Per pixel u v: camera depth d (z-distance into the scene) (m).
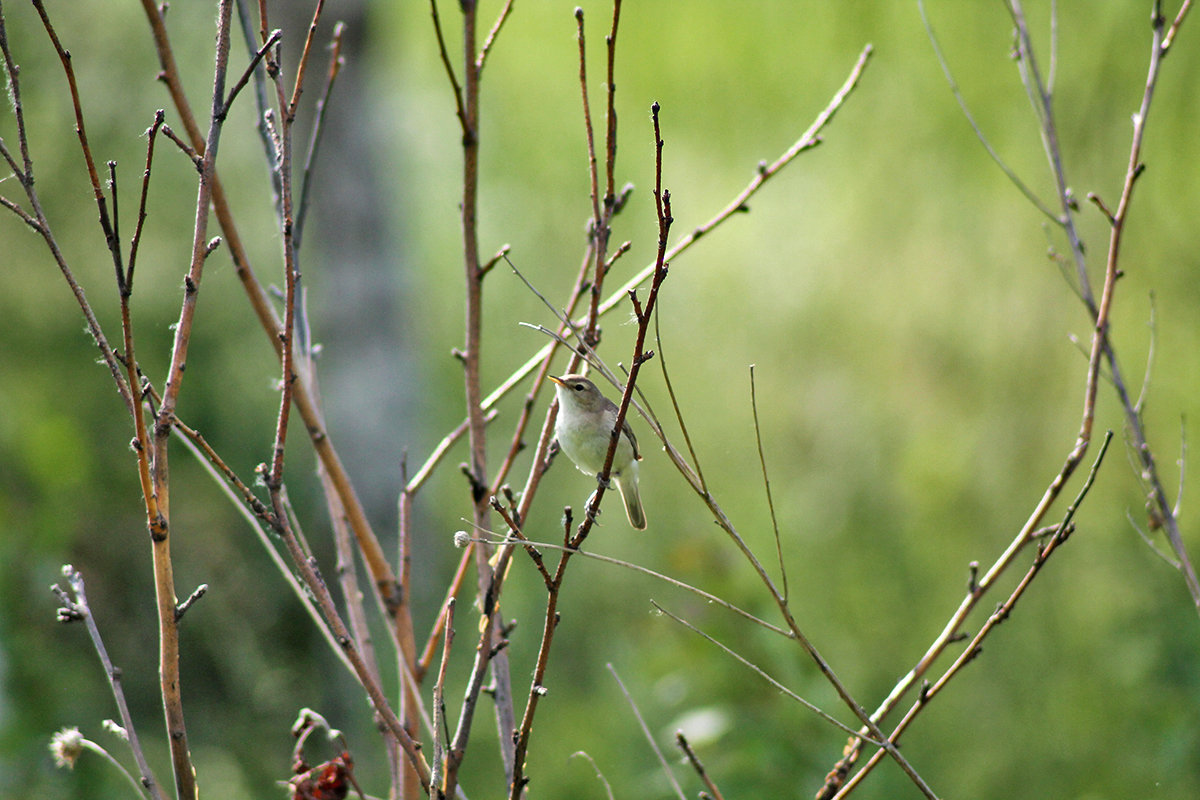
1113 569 13.55
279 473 3.74
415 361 14.98
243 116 15.82
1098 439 14.57
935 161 15.38
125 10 15.37
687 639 8.05
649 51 16.45
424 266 21.45
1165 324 13.88
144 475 3.53
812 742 7.50
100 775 9.09
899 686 4.04
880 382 18.52
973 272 16.84
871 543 16.67
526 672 14.76
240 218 16.70
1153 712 9.76
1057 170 4.78
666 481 18.80
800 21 14.80
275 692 14.34
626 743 12.23
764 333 20.33
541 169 21.53
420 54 21.06
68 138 14.74
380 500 14.57
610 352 20.48
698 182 20.19
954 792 12.02
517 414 19.52
